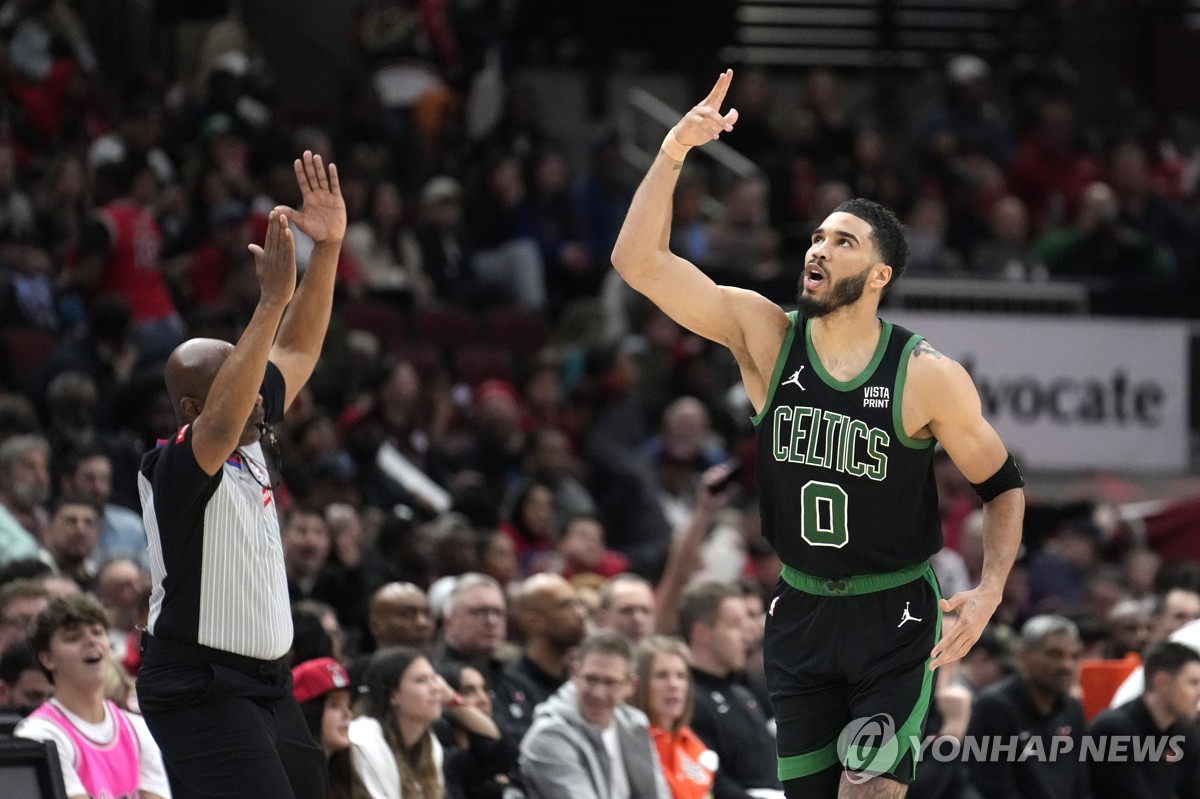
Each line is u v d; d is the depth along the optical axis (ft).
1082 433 92.73
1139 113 121.90
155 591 30.94
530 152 101.65
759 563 66.28
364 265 90.43
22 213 78.33
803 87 125.80
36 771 32.37
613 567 65.36
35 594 42.86
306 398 67.15
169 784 37.83
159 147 92.73
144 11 111.75
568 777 43.55
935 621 30.99
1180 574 66.80
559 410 84.17
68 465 55.16
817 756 31.50
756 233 98.63
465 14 112.37
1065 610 60.34
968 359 91.81
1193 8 126.93
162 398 61.67
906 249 31.09
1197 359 94.12
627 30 124.88
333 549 56.08
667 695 46.37
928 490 30.94
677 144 31.07
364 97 101.55
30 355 72.23
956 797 48.85
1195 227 108.06
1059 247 100.83
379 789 40.16
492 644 48.52
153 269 75.15
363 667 42.78
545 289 98.94
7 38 90.89
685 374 87.51
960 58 124.98
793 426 30.76
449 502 70.28
